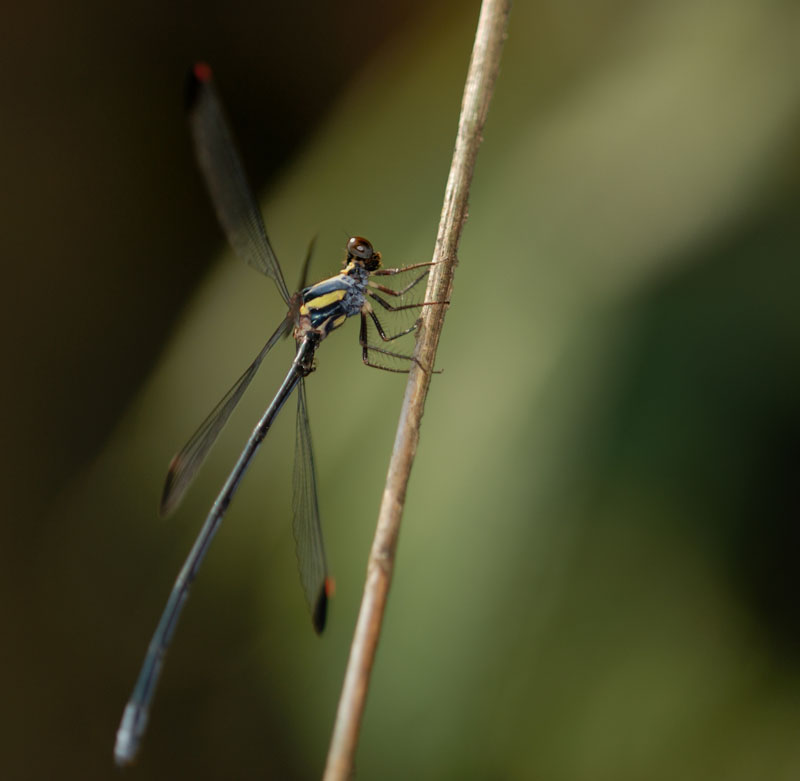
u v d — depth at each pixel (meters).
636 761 0.54
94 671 0.59
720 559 0.54
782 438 0.54
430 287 0.53
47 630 0.59
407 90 0.57
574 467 0.54
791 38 0.54
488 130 0.56
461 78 0.56
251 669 0.58
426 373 0.53
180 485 0.54
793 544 0.54
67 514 0.59
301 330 0.55
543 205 0.55
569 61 0.56
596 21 0.56
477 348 0.54
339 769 0.51
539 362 0.54
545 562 0.54
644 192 0.54
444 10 0.57
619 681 0.54
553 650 0.54
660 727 0.54
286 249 0.56
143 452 0.57
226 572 0.56
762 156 0.54
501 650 0.54
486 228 0.55
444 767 0.54
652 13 0.55
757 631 0.54
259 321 0.57
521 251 0.55
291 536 0.56
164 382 0.57
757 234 0.54
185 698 0.59
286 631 0.55
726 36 0.55
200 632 0.58
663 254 0.54
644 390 0.54
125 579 0.58
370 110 0.57
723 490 0.54
